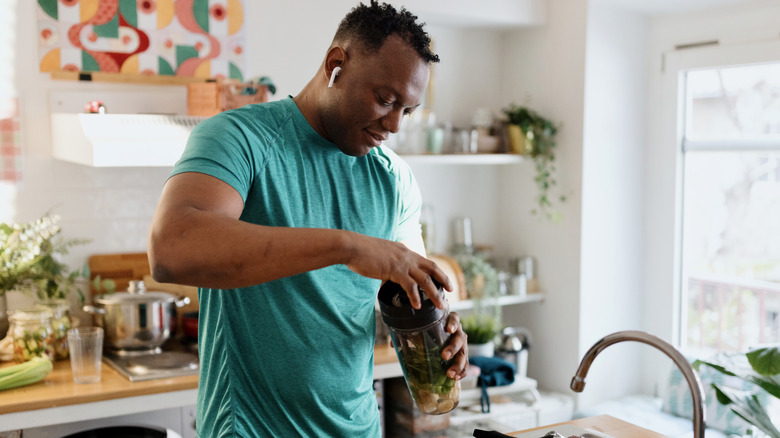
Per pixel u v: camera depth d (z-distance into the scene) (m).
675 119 3.49
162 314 2.60
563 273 3.50
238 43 2.95
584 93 3.36
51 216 2.71
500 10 3.37
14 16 2.60
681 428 3.04
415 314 1.21
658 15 3.52
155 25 2.81
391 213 1.44
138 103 2.80
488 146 3.48
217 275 0.98
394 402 2.98
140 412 2.47
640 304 3.66
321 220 1.32
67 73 2.69
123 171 2.84
